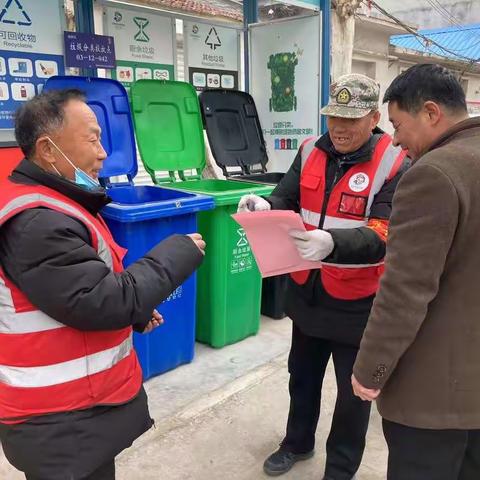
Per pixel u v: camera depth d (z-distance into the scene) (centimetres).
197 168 391
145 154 360
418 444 139
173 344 322
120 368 149
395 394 139
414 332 128
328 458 224
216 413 284
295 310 218
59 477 140
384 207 189
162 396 298
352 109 185
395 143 148
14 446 141
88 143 146
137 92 356
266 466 239
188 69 425
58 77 308
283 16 457
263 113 466
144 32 390
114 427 147
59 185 138
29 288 128
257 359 343
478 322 130
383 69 1261
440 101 135
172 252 147
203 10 720
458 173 121
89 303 128
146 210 269
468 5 1709
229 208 332
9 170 297
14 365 136
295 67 436
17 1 307
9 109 313
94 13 360
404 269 126
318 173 207
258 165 473
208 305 349
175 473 238
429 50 1373
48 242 126
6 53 307
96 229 140
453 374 131
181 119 383
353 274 195
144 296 137
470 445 150
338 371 213
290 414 240
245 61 466
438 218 121
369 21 1134
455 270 128
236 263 347
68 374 137
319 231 178
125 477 234
